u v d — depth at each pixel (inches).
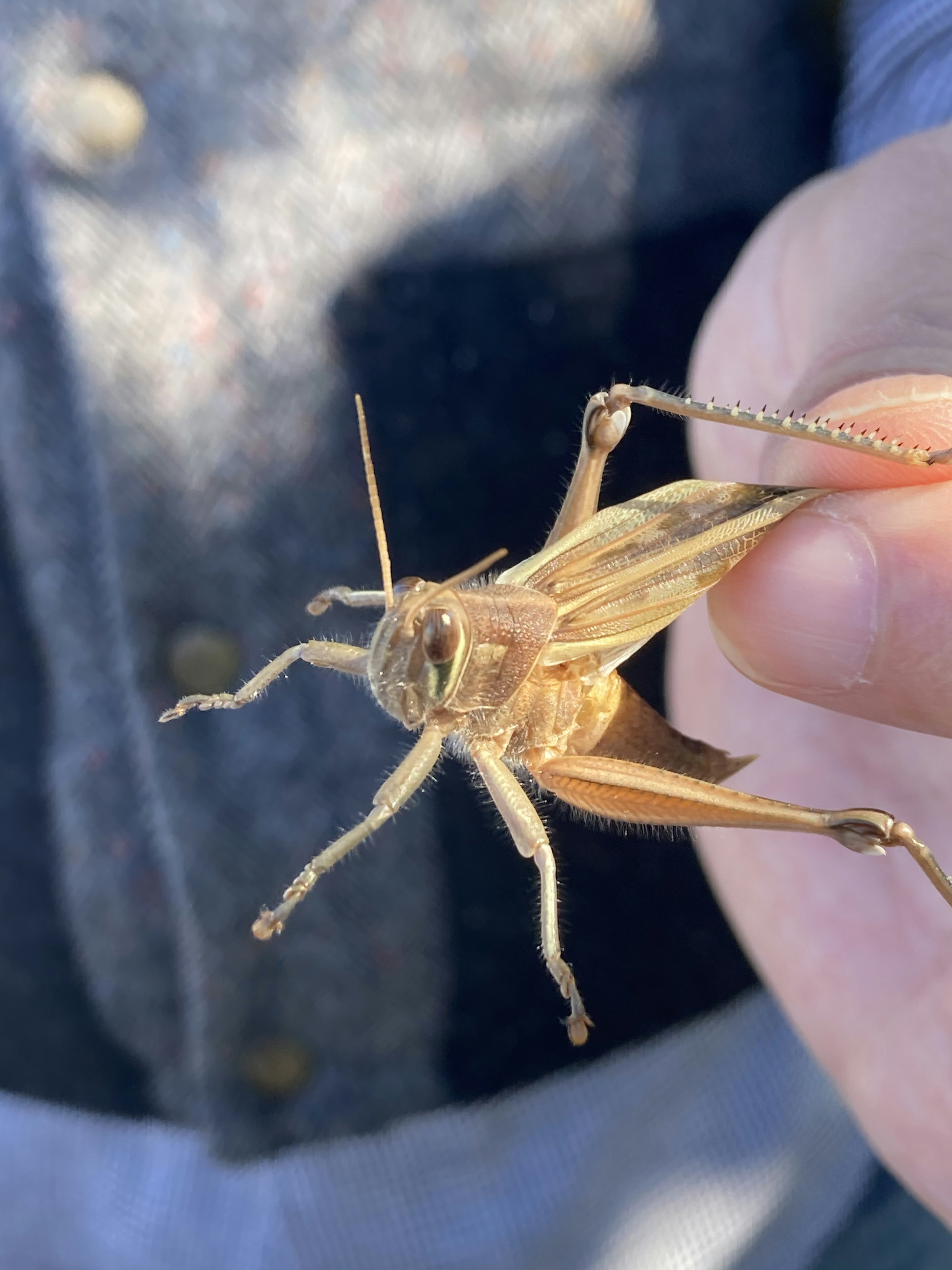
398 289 4.7
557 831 5.2
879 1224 5.6
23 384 4.3
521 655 3.8
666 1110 5.2
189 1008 4.7
